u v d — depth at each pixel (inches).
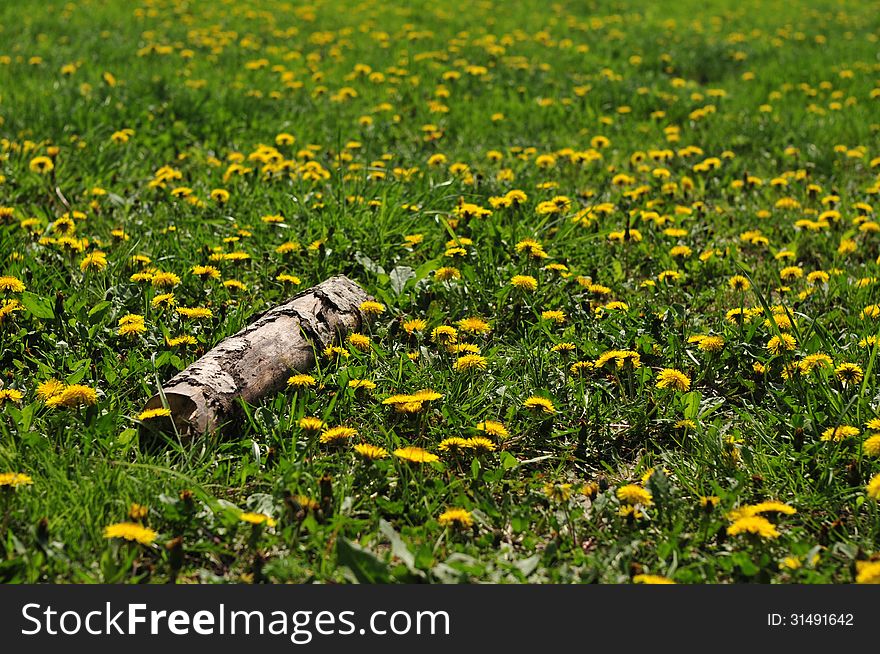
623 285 206.8
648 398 152.7
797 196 279.0
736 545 117.3
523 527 119.5
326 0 706.2
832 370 151.7
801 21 677.3
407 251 215.6
